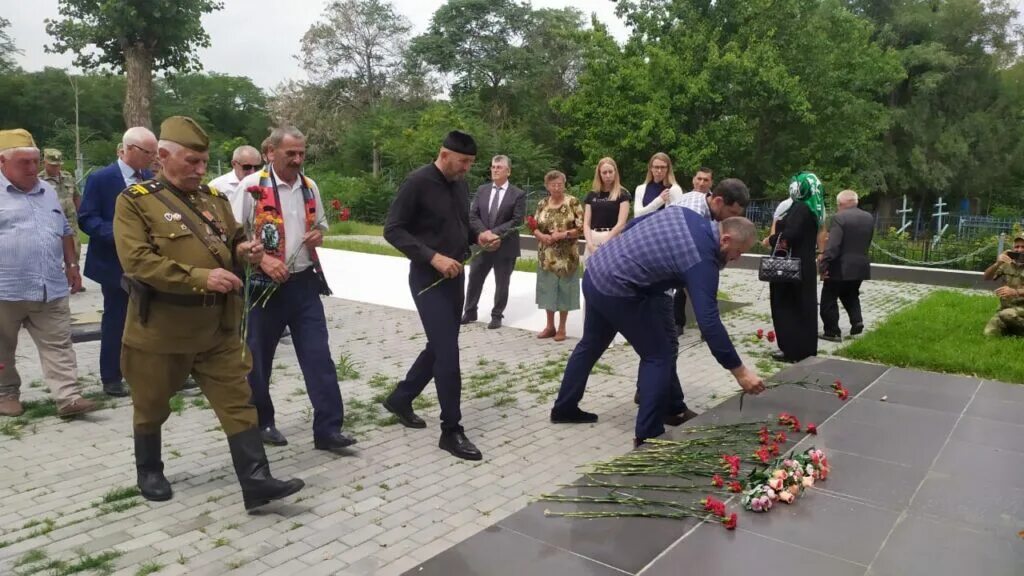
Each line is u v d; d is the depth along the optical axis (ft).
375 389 18.62
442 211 13.98
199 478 12.89
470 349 23.35
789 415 13.79
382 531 10.98
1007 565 8.49
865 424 13.75
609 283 13.55
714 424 13.57
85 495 12.09
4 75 190.29
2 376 15.92
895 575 8.25
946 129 108.68
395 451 14.34
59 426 15.39
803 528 9.41
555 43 153.28
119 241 10.67
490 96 155.43
